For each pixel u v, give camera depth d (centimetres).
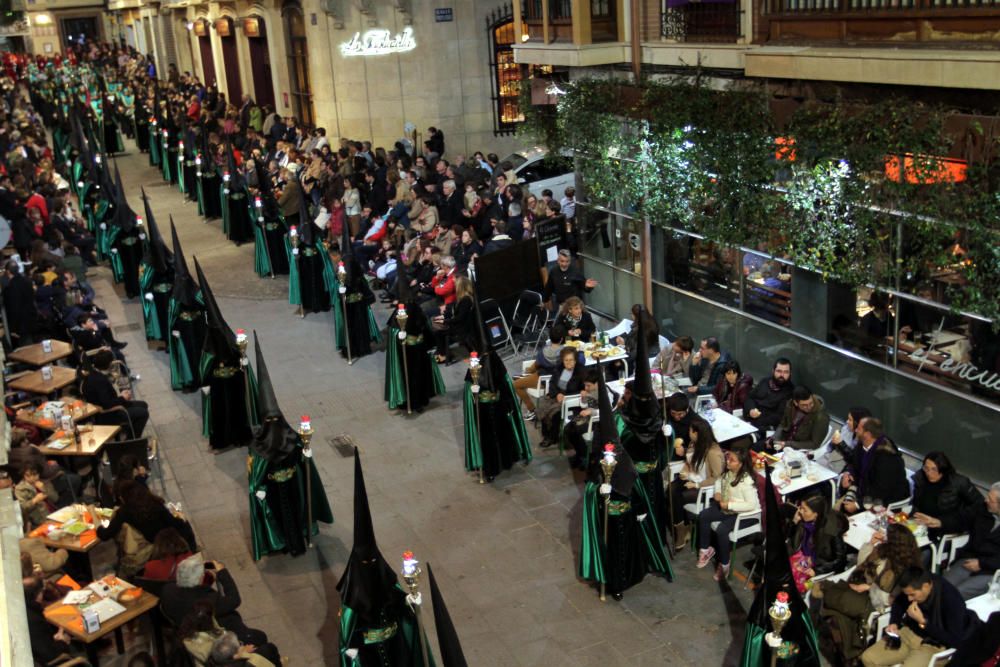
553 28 1553
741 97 1189
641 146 1392
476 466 1216
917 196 988
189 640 806
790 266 1259
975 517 903
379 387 1527
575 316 1404
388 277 1827
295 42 3172
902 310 1113
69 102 3928
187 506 1225
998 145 905
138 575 971
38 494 1047
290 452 1084
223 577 951
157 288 1709
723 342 1409
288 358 1656
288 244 1902
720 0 1282
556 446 1291
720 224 1261
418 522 1149
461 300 1503
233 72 3797
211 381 1330
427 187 2033
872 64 998
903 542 818
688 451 1061
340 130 2808
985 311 948
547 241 1659
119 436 1292
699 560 1023
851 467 1012
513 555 1075
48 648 832
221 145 2775
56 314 1639
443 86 2678
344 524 1168
